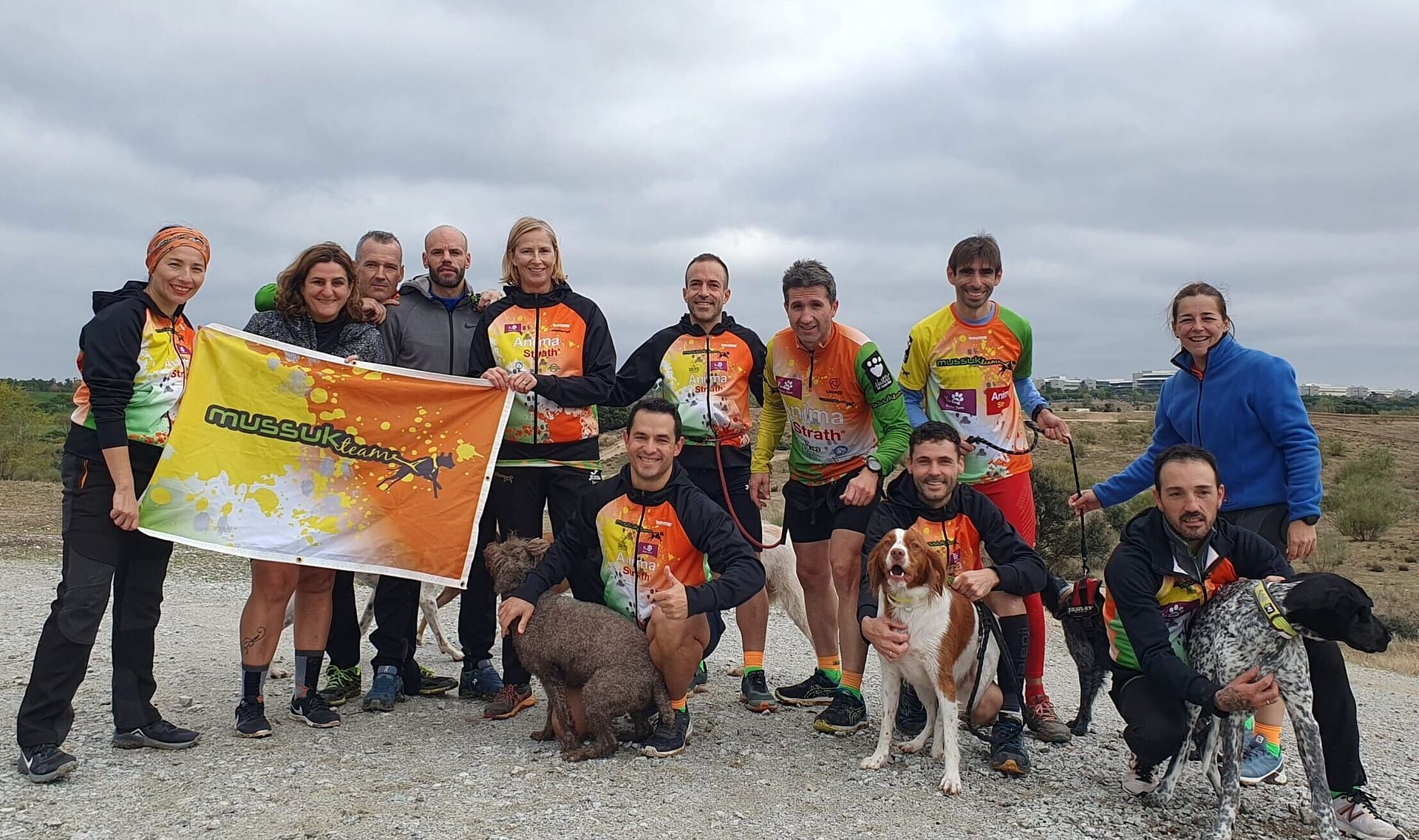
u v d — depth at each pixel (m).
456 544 6.00
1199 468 4.56
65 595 4.85
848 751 5.63
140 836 4.13
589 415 6.38
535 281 6.33
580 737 5.59
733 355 6.72
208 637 9.19
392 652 6.41
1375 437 79.31
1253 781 5.13
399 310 6.86
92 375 4.82
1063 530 27.50
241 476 5.64
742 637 6.86
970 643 5.21
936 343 6.40
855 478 5.96
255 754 5.29
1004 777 5.23
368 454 5.96
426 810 4.46
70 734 5.58
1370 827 4.38
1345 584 4.08
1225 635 4.39
